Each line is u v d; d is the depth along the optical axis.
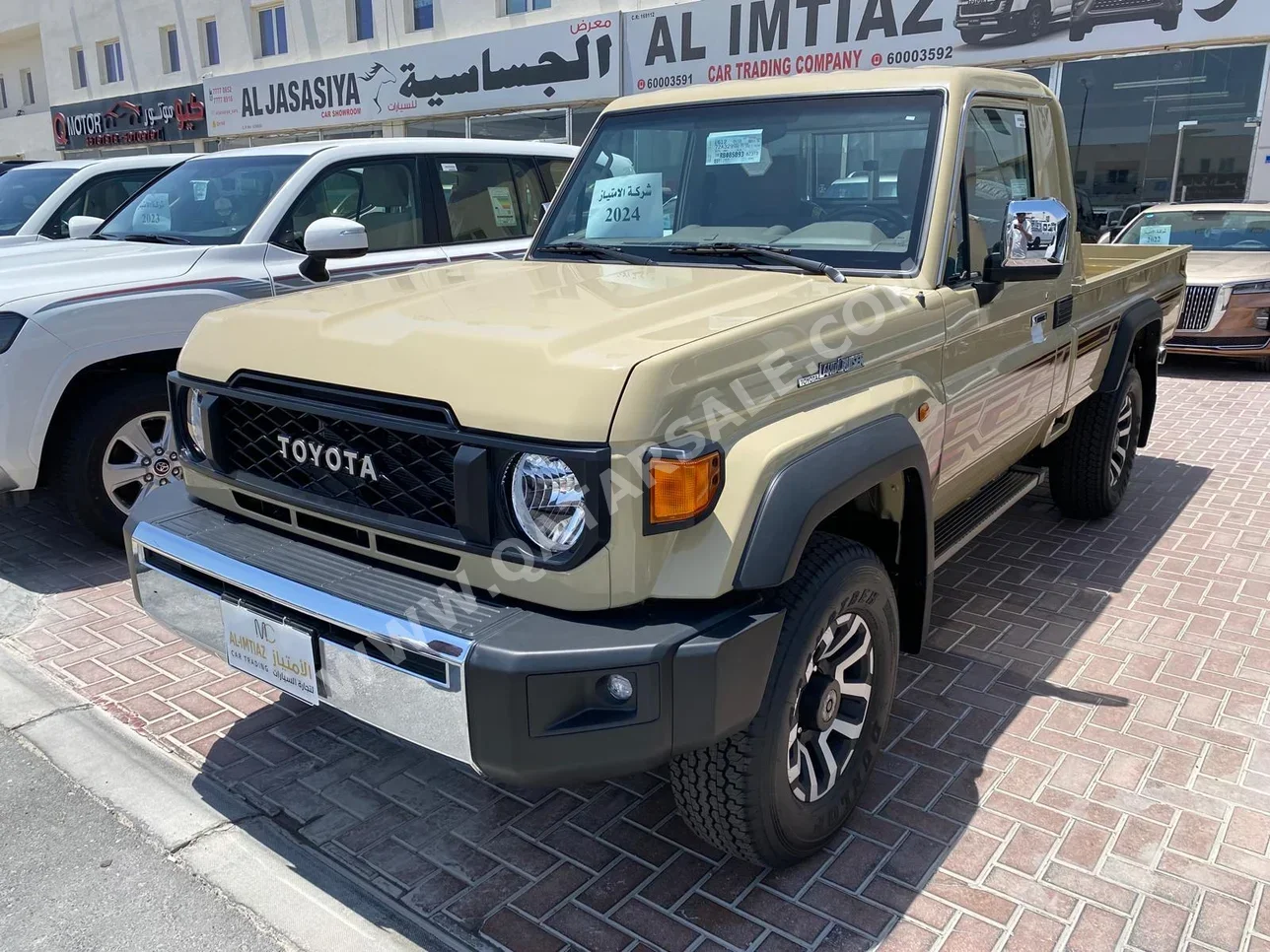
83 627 4.24
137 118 25.75
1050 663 3.86
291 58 21.64
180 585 2.79
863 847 2.80
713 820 2.49
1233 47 11.15
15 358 4.34
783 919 2.52
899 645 3.10
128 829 2.92
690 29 14.61
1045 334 4.01
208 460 2.91
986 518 3.96
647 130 3.78
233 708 3.60
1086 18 11.65
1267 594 4.48
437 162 6.11
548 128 17.12
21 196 9.08
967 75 3.34
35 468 4.50
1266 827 2.87
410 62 18.64
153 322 4.73
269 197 5.48
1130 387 5.28
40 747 3.34
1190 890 2.61
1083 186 12.52
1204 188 11.76
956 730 3.39
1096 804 2.98
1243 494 5.92
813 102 3.43
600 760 2.15
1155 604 4.39
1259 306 8.95
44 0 27.91
